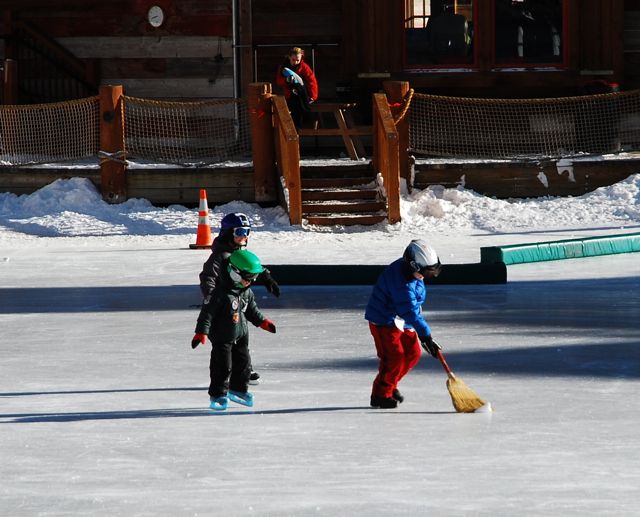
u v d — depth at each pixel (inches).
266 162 2198.6
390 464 651.5
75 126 2331.4
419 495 585.3
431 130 2426.2
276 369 961.5
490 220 2074.3
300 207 2042.3
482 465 646.5
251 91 2185.0
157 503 575.5
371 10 2474.2
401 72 2486.5
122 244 1915.6
